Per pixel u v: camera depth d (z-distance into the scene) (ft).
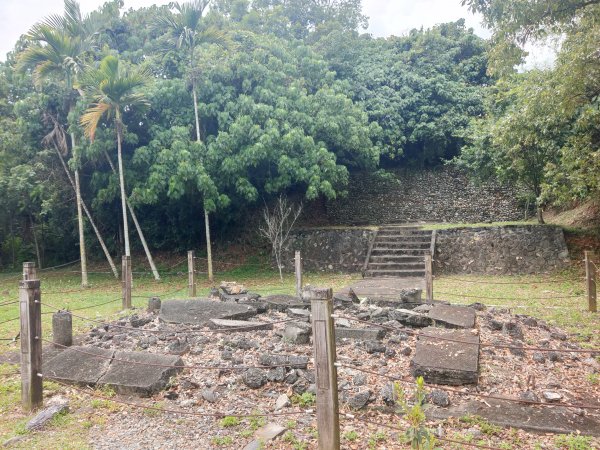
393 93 64.34
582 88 29.71
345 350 18.30
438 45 69.41
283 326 21.26
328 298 10.60
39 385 14.90
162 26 49.57
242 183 47.09
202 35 46.29
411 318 21.43
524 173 44.11
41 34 43.16
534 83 35.42
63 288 45.19
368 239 49.32
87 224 60.29
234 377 16.30
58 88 49.14
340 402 14.08
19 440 12.84
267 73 50.37
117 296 38.78
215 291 29.99
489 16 27.63
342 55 66.08
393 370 16.46
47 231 66.33
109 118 46.47
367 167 61.11
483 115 62.34
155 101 47.85
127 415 14.35
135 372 16.48
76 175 46.78
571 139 35.04
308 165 48.14
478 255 44.91
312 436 12.39
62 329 20.42
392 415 13.44
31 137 50.83
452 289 35.81
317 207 64.69
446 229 46.80
